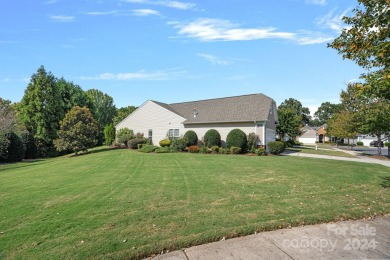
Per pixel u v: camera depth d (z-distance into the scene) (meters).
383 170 12.23
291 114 35.44
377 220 4.89
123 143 28.30
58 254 3.46
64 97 33.12
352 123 25.61
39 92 28.78
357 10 5.99
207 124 23.97
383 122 17.09
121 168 12.55
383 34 5.45
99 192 7.29
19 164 18.97
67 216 5.12
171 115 26.19
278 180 9.02
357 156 21.94
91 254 3.45
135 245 3.71
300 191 7.28
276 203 5.96
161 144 24.45
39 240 3.94
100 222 4.74
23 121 28.08
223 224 4.54
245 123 22.12
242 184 8.30
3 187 8.46
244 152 21.09
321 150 29.39
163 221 4.76
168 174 10.45
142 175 10.28
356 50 6.01
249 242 3.89
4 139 20.16
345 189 7.59
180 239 3.89
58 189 7.86
